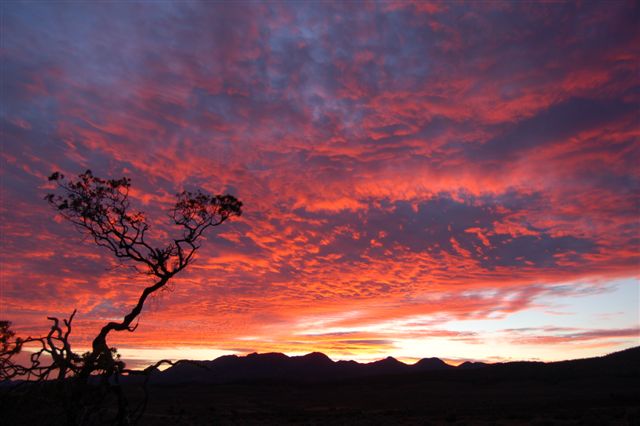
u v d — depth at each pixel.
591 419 29.92
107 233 18.48
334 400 80.06
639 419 26.86
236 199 19.50
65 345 15.02
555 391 73.94
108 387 15.30
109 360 15.16
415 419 38.50
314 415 47.06
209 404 71.50
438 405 65.06
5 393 14.34
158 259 18.41
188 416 42.75
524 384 84.12
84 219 18.41
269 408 65.75
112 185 18.55
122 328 17.38
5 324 14.94
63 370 14.70
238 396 88.44
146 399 16.06
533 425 30.61
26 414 14.45
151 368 16.09
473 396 76.06
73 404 14.65
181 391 99.25
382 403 73.75
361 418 39.84
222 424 34.75
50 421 14.73
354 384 109.31
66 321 15.25
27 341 14.87
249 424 35.50
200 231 19.41
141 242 18.66
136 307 17.84
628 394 60.16
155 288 18.28
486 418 38.16
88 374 15.00
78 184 18.42
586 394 67.56
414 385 96.00
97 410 15.09
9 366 14.52
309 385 114.38
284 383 118.62
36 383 14.61
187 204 19.22
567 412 40.00
